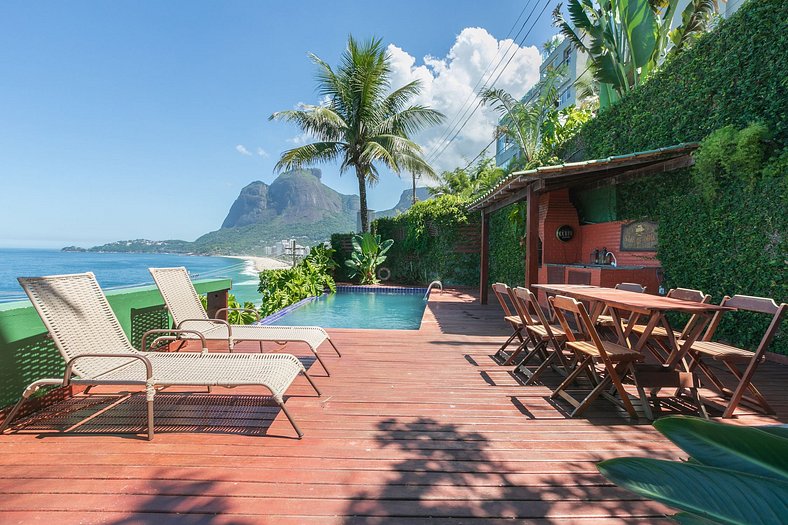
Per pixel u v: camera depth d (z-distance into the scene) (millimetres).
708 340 3334
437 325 6750
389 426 2654
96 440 2389
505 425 2697
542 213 9789
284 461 2160
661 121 6590
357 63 14867
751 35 4922
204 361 2922
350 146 16047
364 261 16297
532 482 1990
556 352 3576
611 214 8023
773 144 4672
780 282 4477
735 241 5039
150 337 4172
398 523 1669
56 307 2688
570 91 27203
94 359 2752
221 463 2129
